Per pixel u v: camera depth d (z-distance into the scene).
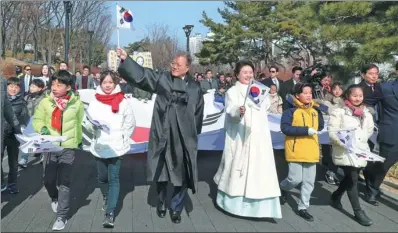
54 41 33.12
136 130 6.60
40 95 8.05
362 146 5.65
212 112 6.72
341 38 10.94
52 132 5.13
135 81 5.09
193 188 5.20
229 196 5.51
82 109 5.32
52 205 5.66
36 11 27.81
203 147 6.61
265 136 5.40
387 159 6.07
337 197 5.97
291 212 5.84
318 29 11.95
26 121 7.24
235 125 5.49
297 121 5.46
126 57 5.08
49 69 12.86
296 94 5.59
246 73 5.44
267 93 5.42
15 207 5.88
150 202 6.18
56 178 5.35
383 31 10.86
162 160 5.22
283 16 27.41
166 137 5.12
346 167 5.48
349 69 11.23
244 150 5.36
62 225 5.06
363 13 10.84
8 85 7.00
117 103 5.22
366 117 5.71
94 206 6.00
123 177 7.54
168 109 5.16
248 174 5.30
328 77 7.75
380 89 6.10
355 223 5.44
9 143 6.38
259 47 30.88
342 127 5.58
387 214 5.82
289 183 5.62
